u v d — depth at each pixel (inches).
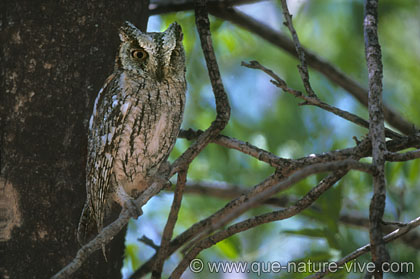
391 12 520.4
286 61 527.5
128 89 309.6
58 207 278.7
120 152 313.0
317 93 519.5
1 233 267.6
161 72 314.0
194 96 483.5
